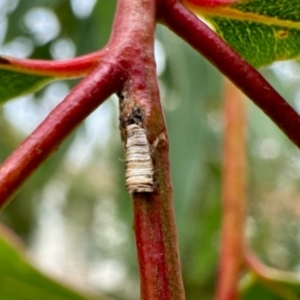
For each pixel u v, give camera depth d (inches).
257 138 14.7
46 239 38.2
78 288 6.9
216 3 4.2
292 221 23.5
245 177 8.2
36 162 3.0
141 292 3.0
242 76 3.5
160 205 3.0
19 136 22.4
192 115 13.1
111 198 28.0
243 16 4.2
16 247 6.7
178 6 3.6
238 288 7.4
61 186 28.9
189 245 15.9
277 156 19.2
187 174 12.4
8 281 6.8
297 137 3.5
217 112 13.6
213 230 15.6
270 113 3.5
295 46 4.4
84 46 15.8
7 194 2.9
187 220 12.4
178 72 13.4
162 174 3.0
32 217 26.6
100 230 31.4
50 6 16.6
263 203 22.7
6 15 17.3
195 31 3.6
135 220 3.0
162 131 3.1
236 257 7.6
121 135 3.1
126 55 3.3
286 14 4.2
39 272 6.8
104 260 33.4
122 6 3.5
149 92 3.2
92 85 3.1
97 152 18.0
